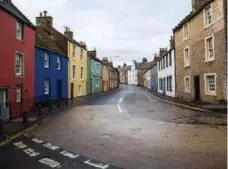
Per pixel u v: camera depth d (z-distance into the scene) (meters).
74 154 7.80
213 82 20.30
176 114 16.17
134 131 11.04
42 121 14.55
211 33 20.05
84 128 12.00
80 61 36.69
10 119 15.27
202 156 7.33
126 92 50.12
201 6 21.61
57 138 10.06
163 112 17.31
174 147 8.37
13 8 19.36
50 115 16.94
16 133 11.19
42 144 9.14
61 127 12.45
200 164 6.65
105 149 8.28
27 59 19.05
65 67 30.27
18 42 17.44
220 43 18.50
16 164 6.94
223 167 6.39
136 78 128.88
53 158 7.43
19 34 17.98
